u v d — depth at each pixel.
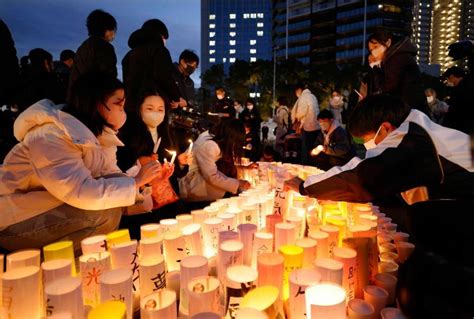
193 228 1.87
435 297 1.37
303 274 1.36
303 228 2.22
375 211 2.65
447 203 1.48
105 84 2.02
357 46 80.12
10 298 1.24
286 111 9.76
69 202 1.88
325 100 47.53
